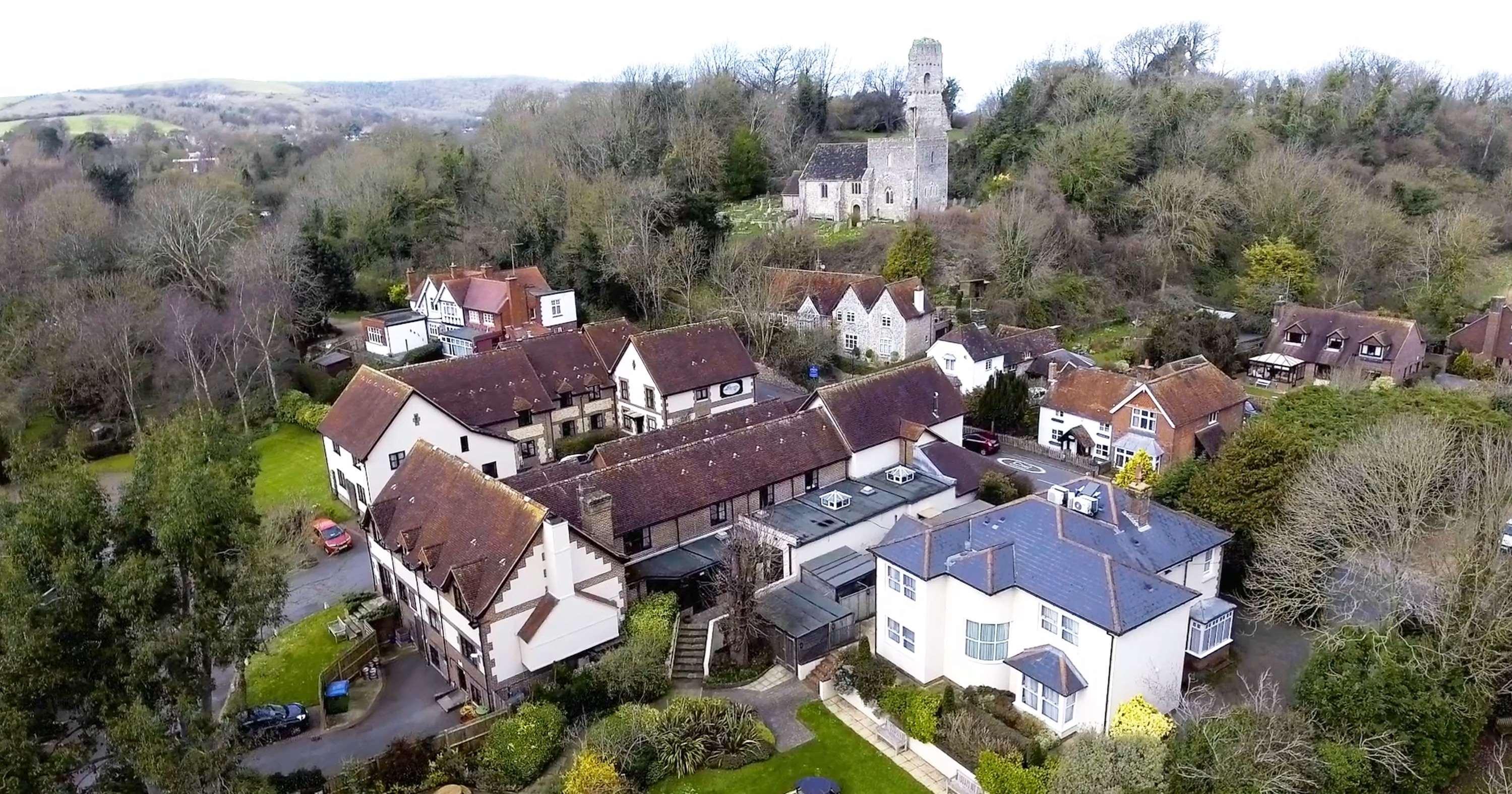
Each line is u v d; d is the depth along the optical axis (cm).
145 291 7694
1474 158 11244
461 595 3666
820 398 5309
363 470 5403
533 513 3753
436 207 10412
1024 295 8681
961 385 7081
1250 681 3669
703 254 9112
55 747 2702
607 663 3750
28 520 2708
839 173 10981
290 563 4500
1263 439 4278
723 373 6681
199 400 6619
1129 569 3397
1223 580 4272
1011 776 3034
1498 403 5094
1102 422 5994
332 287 9419
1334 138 10850
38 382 7012
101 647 2714
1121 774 2880
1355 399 4859
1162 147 10425
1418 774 3003
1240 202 9756
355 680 4106
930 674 3722
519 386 6359
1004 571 3572
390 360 8100
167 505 2856
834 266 9606
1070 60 13038
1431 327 7962
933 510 4975
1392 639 3238
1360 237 8900
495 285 8131
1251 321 8425
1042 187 9581
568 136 10994
